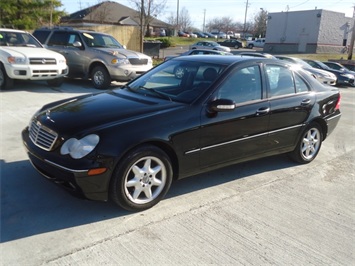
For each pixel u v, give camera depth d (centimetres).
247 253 293
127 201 334
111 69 1047
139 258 277
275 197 402
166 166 355
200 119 370
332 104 532
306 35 4416
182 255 284
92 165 308
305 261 287
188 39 5691
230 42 5100
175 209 359
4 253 273
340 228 342
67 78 1286
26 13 2361
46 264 264
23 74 913
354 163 540
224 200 386
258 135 430
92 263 268
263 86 437
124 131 324
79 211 342
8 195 364
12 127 605
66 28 1183
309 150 520
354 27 2997
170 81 438
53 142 329
